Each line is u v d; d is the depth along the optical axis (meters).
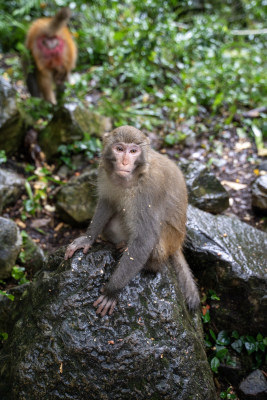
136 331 1.50
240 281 1.82
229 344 1.83
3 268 1.90
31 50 3.04
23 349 1.51
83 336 1.48
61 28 2.99
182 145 2.68
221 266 1.84
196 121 2.87
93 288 1.54
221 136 2.75
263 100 3.06
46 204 2.33
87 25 3.79
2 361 1.55
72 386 1.45
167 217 1.70
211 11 4.36
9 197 2.23
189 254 1.90
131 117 2.83
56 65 3.05
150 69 3.26
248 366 1.81
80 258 1.59
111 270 1.58
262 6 4.46
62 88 3.21
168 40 3.48
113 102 2.98
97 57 3.57
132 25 3.51
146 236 1.59
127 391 1.46
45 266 1.69
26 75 3.09
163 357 1.49
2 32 3.67
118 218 1.73
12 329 1.64
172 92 2.98
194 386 1.50
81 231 2.23
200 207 2.19
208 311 1.85
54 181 2.38
